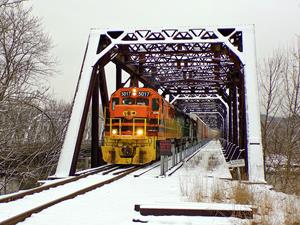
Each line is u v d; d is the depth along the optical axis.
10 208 7.71
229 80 26.59
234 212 7.12
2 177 19.20
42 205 7.63
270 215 7.35
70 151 14.41
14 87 17.88
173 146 18.14
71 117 15.02
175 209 7.22
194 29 16.38
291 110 20.86
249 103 14.73
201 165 19.33
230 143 27.59
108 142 18.14
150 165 19.59
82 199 8.86
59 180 12.04
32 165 21.08
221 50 18.11
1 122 17.05
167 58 22.19
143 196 9.48
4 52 20.73
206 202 8.70
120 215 7.28
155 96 19.33
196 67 25.00
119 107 18.47
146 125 18.38
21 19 21.59
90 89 15.53
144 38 16.56
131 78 23.77
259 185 12.12
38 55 22.67
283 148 22.11
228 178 13.51
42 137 23.78
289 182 18.06
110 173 14.95
